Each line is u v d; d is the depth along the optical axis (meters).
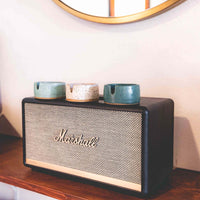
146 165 0.66
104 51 1.02
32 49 1.20
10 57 1.28
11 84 1.30
